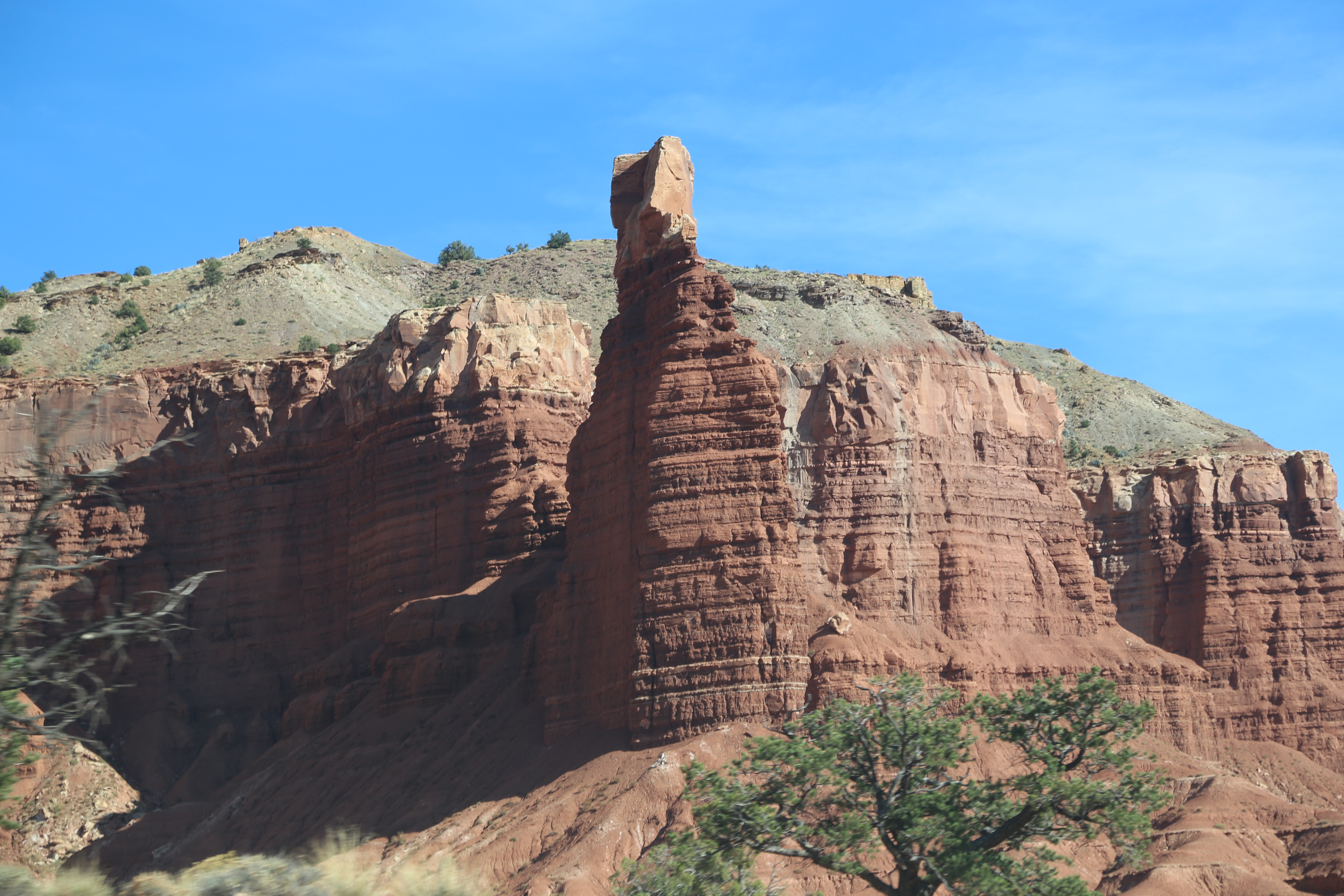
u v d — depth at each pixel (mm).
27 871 26828
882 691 41531
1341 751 102250
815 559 87812
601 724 77000
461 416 103438
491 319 107500
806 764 39000
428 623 95000
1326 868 75188
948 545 88938
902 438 91500
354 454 110438
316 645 109188
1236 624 107688
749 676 72438
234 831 87562
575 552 84875
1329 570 109812
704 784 40188
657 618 74688
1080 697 40750
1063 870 72375
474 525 99812
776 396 78188
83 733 106812
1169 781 42625
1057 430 98938
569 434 104312
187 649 112312
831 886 60969
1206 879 72500
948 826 38344
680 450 77625
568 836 67438
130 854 90625
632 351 84500
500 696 87125
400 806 80688
